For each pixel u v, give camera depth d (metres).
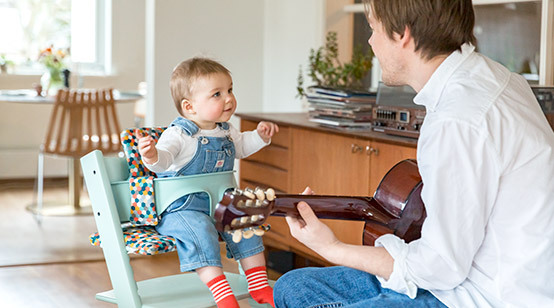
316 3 4.39
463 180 1.46
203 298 2.17
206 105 2.31
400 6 1.58
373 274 1.64
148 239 2.10
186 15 4.73
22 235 4.55
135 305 2.09
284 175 3.68
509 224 1.49
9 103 6.42
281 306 1.78
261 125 2.55
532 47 3.26
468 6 1.60
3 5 6.62
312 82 4.45
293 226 1.66
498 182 1.47
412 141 2.87
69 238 4.50
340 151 3.29
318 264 3.60
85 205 5.48
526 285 1.48
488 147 1.45
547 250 1.48
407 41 1.60
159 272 3.75
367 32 4.30
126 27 6.78
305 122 3.57
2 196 5.83
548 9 3.10
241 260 2.25
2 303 3.27
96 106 4.96
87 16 6.82
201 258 2.09
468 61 1.57
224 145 2.37
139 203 2.17
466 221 1.46
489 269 1.51
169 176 2.31
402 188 1.80
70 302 3.29
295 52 4.64
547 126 1.55
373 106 3.28
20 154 6.47
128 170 2.29
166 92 4.72
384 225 1.80
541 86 2.68
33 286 3.53
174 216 2.17
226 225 1.51
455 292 1.54
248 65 4.93
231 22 4.85
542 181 1.48
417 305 1.56
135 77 6.84
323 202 1.74
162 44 4.69
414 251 1.51
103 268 3.87
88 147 4.93
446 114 1.48
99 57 6.88
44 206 5.43
